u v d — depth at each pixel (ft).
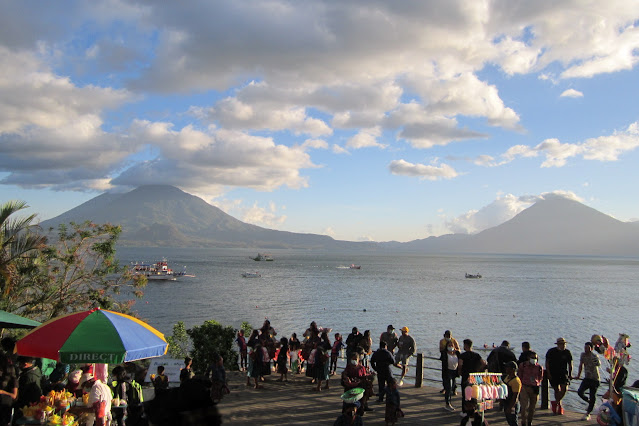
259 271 625.82
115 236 77.71
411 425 42.06
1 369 32.83
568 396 96.63
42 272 68.54
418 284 438.81
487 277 569.23
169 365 49.80
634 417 36.55
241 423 40.65
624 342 40.73
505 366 39.63
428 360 124.47
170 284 417.69
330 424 41.19
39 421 33.17
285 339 58.80
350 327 202.59
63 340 32.27
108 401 34.19
